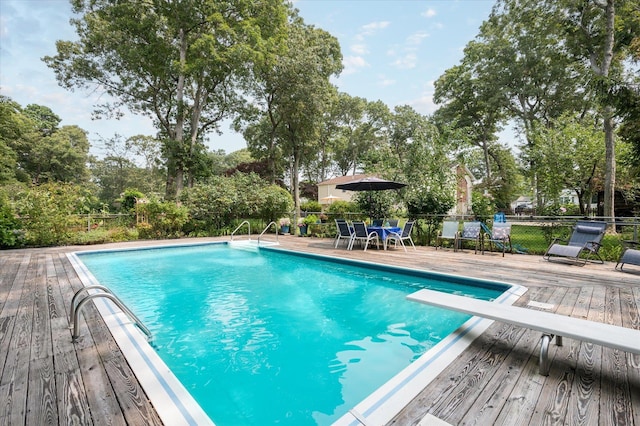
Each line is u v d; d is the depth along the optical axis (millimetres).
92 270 6809
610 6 10906
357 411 1663
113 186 33156
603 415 1630
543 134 13367
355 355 2959
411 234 9273
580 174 12297
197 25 16031
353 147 38562
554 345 2480
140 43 15898
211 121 20234
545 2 13102
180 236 11516
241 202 12508
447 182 10516
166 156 16094
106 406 1759
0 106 20781
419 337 3342
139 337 2738
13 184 20750
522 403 1733
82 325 3082
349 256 6996
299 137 22703
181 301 4664
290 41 19188
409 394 1809
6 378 2074
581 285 4281
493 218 7902
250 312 4168
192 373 2678
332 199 26422
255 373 2660
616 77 8492
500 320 2355
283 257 8172
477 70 21906
